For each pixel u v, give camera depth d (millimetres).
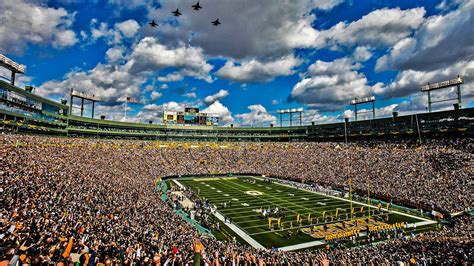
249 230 35875
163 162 81812
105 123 94062
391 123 86250
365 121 94250
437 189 49781
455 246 21406
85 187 34219
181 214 42219
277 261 18969
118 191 38781
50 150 55812
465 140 67875
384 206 49062
